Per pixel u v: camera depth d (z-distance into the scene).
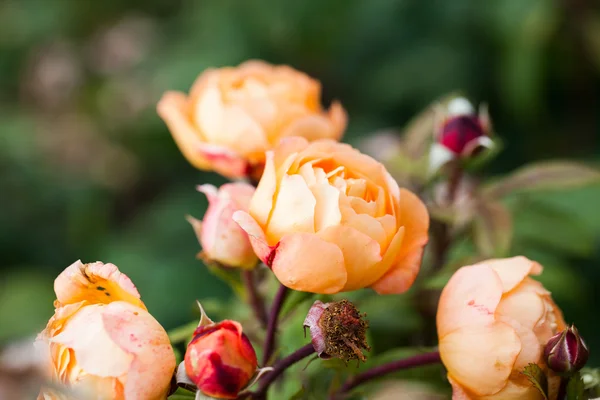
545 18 1.09
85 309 0.52
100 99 1.56
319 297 0.60
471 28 1.22
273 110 0.62
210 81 0.66
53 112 1.62
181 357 0.62
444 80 1.22
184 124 0.64
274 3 1.28
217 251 0.58
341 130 0.66
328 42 1.30
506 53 1.13
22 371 0.50
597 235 0.90
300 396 0.57
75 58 1.63
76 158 1.55
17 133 1.52
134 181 1.54
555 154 1.23
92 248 1.40
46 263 1.46
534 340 0.52
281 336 0.63
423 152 0.72
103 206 1.51
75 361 0.51
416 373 0.59
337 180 0.53
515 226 0.74
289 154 0.55
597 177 0.70
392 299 0.67
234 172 0.63
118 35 1.58
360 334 0.51
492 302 0.52
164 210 1.28
